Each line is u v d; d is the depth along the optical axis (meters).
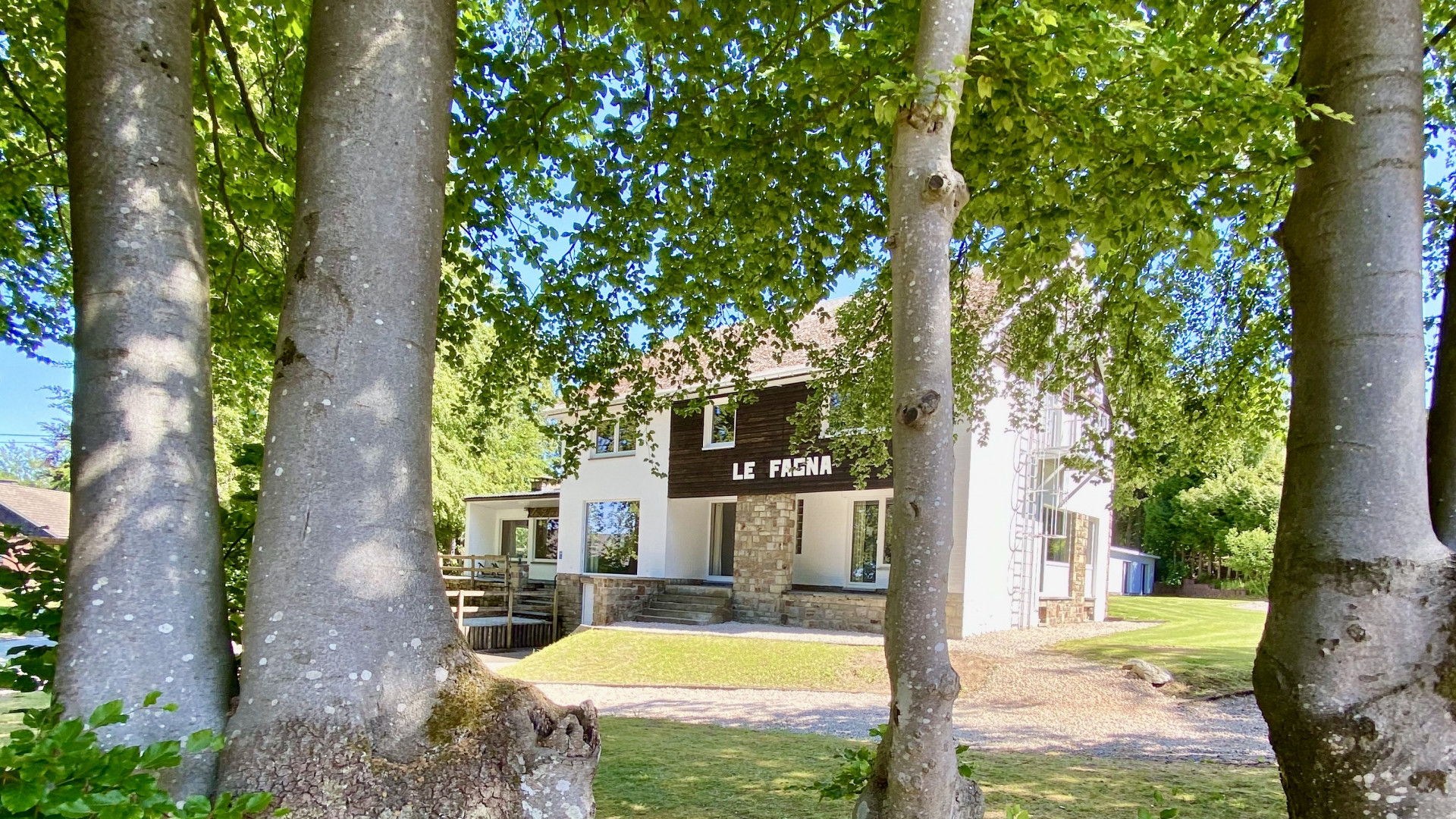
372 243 2.96
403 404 2.98
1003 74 4.58
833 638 15.44
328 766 2.61
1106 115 5.23
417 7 3.13
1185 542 33.94
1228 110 4.01
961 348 9.25
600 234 6.73
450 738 2.77
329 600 2.75
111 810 2.11
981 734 8.84
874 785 3.15
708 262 7.14
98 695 2.55
